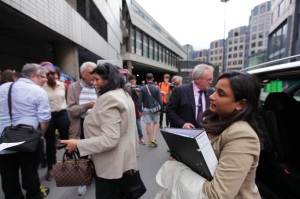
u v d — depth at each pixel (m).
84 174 1.11
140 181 1.37
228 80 0.72
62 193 1.84
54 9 4.44
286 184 1.48
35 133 1.36
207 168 0.67
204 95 1.89
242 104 0.73
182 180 0.73
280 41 9.33
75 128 1.95
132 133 1.21
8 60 4.80
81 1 6.49
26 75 1.50
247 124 0.70
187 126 1.69
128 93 1.23
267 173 1.68
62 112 2.30
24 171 1.44
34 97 1.45
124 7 17.23
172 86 4.23
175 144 0.84
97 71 1.10
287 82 2.03
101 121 1.02
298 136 1.66
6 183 1.42
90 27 7.21
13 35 4.85
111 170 1.08
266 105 1.95
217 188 0.60
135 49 21.98
